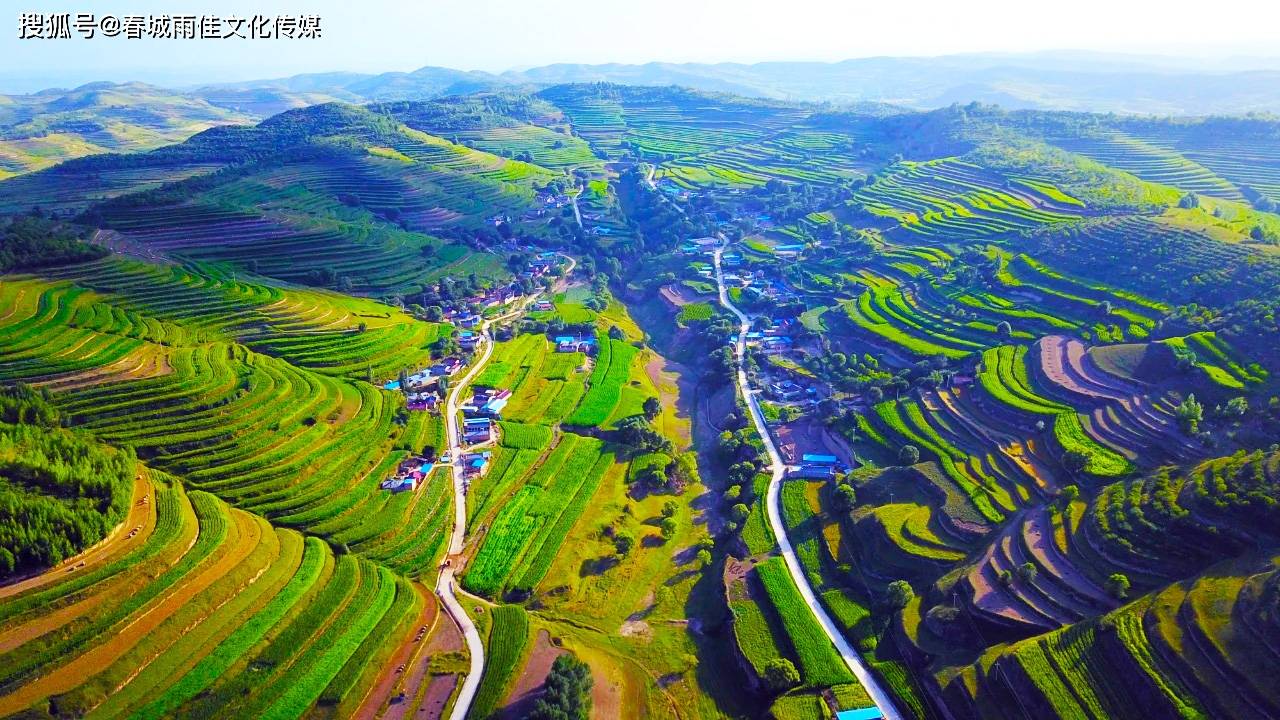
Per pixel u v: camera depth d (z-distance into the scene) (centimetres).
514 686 9375
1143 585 9231
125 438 13112
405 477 13488
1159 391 13250
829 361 17162
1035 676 8194
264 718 8719
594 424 15688
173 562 10362
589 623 10856
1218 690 7388
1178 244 17575
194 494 12062
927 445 13350
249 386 14950
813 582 11050
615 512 13100
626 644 10538
